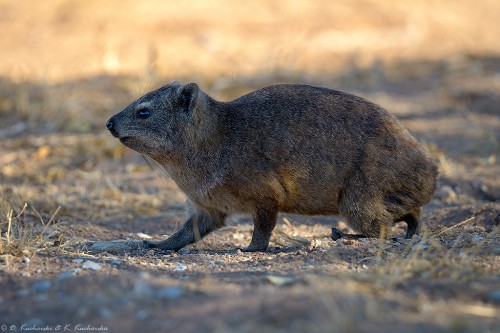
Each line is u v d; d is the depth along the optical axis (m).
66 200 29.72
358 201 23.30
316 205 23.78
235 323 15.13
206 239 26.19
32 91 43.97
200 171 23.42
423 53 54.66
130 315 16.05
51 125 39.69
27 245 22.11
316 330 14.51
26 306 17.08
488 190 31.12
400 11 65.94
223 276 19.11
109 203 29.70
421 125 39.62
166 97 23.45
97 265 20.27
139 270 20.08
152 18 60.50
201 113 23.14
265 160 23.05
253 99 24.02
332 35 58.09
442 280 17.80
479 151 35.81
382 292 16.64
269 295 16.50
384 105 42.88
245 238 26.47
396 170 23.22
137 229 27.33
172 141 23.45
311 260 20.98
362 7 66.00
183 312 15.93
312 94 23.92
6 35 57.34
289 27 59.34
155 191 31.73
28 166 34.56
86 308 16.53
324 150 23.16
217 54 52.12
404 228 27.19
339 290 16.36
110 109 40.75
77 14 61.59
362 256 21.12
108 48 51.28
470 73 49.22
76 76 47.31
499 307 16.00
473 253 20.45
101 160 35.72
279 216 28.73
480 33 61.44
